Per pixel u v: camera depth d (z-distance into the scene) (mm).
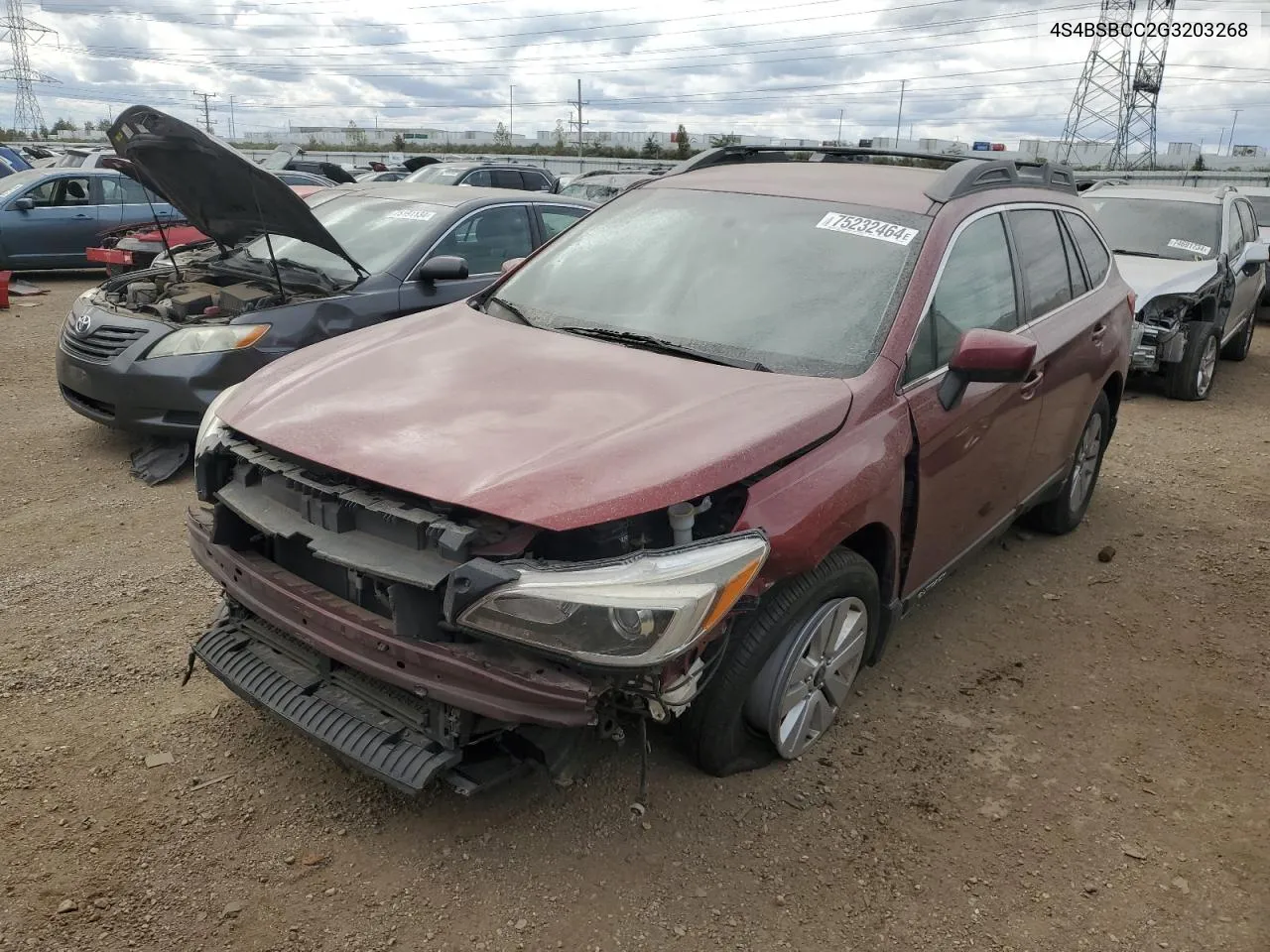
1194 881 2922
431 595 2508
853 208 3781
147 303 6355
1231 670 4160
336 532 2666
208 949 2484
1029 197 4457
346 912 2615
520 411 2871
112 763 3166
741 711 3078
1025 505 4555
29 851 2773
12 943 2465
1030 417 4164
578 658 2363
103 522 5148
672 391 3004
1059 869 2936
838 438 3000
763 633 2910
